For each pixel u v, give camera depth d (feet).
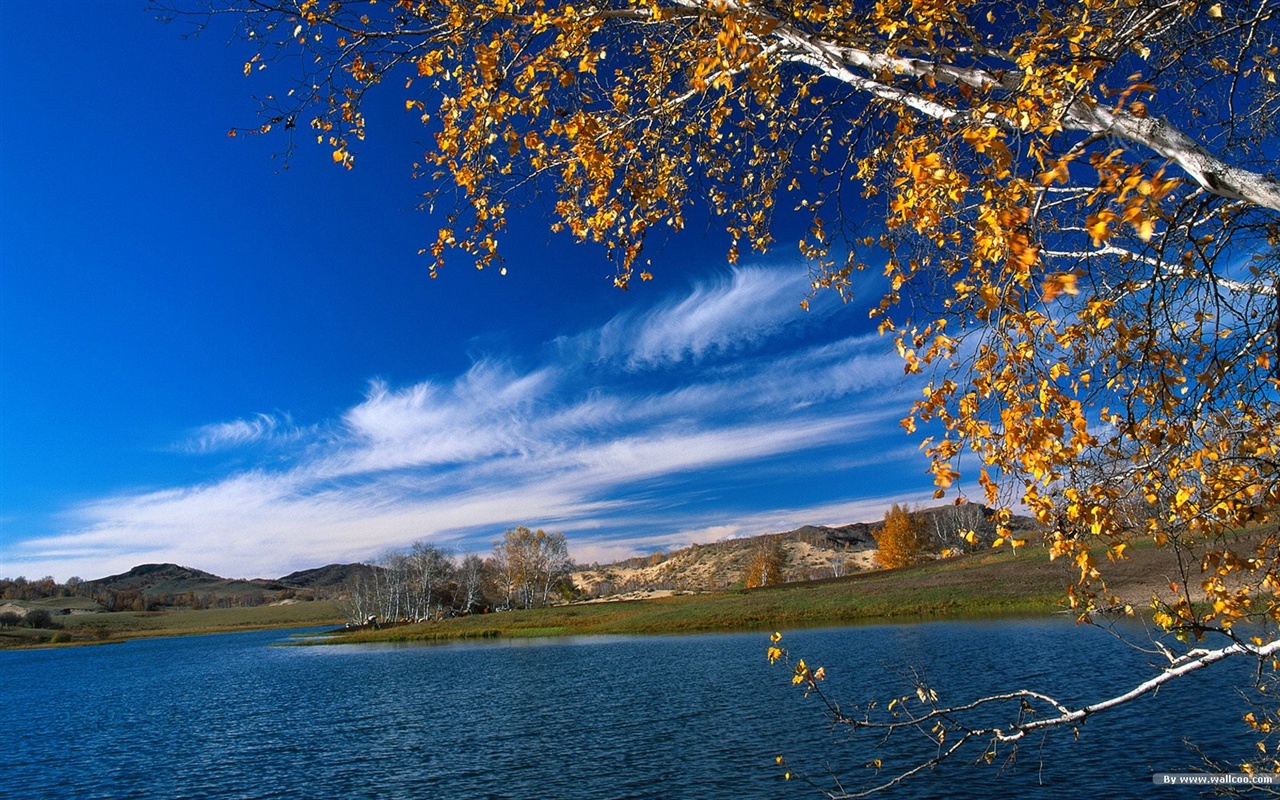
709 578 609.01
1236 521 14.05
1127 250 14.05
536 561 467.93
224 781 74.18
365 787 67.82
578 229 21.34
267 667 203.10
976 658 104.53
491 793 62.69
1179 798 45.32
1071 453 12.64
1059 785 50.39
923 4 13.73
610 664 145.69
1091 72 11.71
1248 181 11.13
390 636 297.74
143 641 427.33
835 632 162.81
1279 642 14.02
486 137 18.95
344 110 19.67
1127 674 81.87
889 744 64.90
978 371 12.93
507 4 17.11
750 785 57.88
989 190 11.57
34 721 124.26
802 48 16.78
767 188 23.86
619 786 61.16
